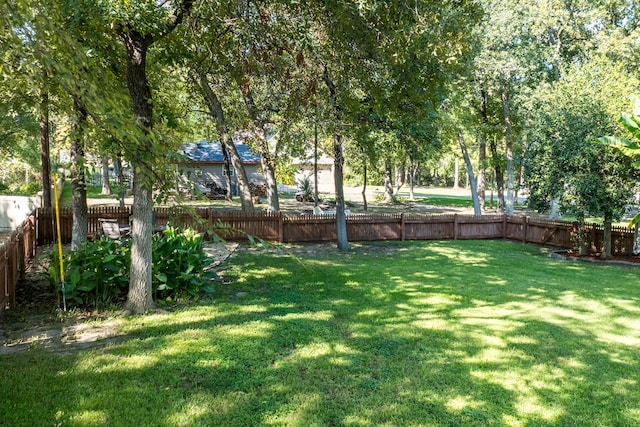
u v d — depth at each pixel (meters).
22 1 2.91
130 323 6.62
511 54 23.12
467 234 19.97
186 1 7.25
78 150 7.17
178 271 8.02
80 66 3.17
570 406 4.46
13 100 7.04
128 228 14.40
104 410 4.08
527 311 7.97
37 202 17.91
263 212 17.02
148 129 3.28
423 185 82.12
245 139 15.79
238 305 7.77
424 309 7.92
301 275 10.51
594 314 7.88
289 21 8.14
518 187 19.48
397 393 4.63
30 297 7.89
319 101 11.74
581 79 14.86
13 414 3.93
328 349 5.81
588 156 13.62
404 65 8.93
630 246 15.21
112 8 6.50
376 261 13.25
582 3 24.11
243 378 4.88
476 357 5.67
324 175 54.47
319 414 4.16
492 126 27.78
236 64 8.94
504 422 4.11
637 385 4.98
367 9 7.46
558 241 17.66
